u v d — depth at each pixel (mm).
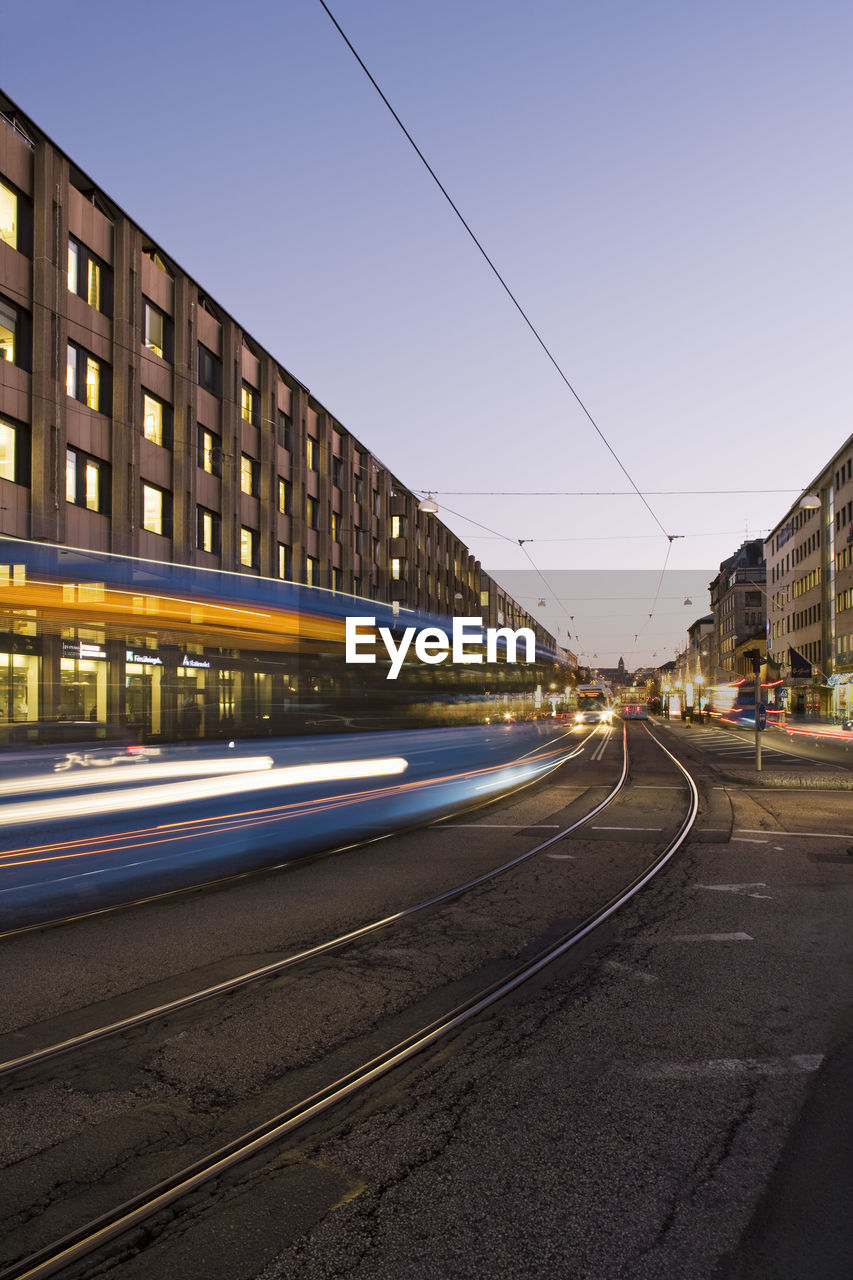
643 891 8180
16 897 8117
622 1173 3219
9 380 23391
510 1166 3279
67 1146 3480
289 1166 3311
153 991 5352
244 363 35594
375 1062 4254
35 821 13758
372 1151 3412
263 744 15938
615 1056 4305
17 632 14938
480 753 22703
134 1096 3914
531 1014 4926
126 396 27609
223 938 6590
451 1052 4395
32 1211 3045
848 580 61312
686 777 21500
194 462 31078
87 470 26344
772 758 29031
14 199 23875
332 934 6695
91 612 15117
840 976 5527
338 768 16906
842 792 17688
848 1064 4184
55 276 24672
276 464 37656
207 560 32406
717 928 6742
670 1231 2869
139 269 28484
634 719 87375
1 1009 5051
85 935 6703
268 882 8781
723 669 112188
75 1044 4496
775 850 10516
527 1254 2754
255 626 16234
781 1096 3844
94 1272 2717
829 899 7766
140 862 10031
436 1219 2945
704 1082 3996
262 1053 4383
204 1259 2766
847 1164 3275
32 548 14961
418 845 11203
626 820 13477
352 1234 2875
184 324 30656
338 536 45469
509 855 10367
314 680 16766
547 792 18062
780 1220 2924
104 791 14766
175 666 15727
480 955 6102
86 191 26828
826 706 66688
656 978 5527
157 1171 3287
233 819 14117
